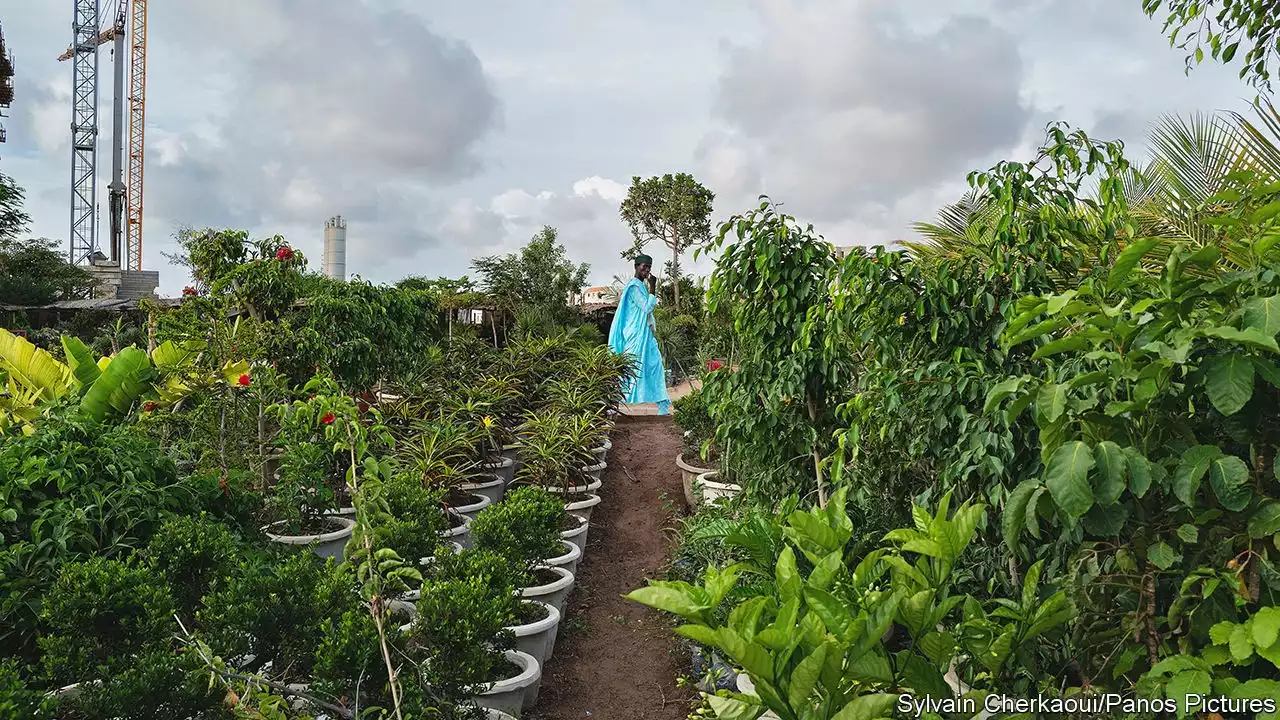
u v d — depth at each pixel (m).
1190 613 2.24
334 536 5.41
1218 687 2.00
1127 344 2.30
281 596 3.28
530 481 7.59
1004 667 2.65
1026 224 3.83
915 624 2.11
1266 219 2.34
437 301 10.44
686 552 5.70
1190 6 4.71
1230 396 2.04
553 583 5.34
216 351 6.03
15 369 6.12
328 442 5.53
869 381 4.15
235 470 5.05
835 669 1.94
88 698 2.68
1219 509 2.26
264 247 7.19
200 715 2.91
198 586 3.64
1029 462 3.44
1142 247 2.34
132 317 20.84
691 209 29.12
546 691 4.60
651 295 12.69
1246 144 5.71
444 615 3.37
